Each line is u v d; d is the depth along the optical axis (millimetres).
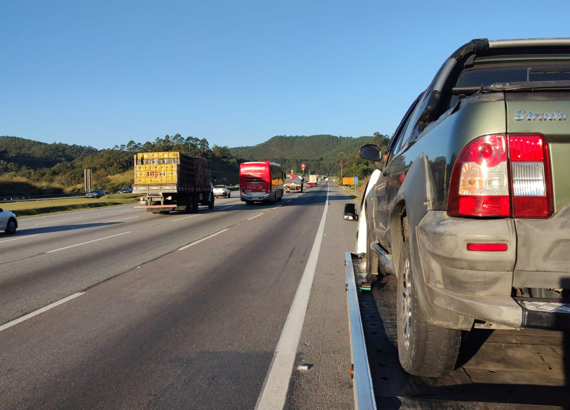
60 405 3680
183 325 5711
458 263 2447
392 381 2900
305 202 38688
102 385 4031
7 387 4008
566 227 2352
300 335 5312
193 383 4059
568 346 3389
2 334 5410
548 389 2740
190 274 8891
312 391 3885
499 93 2486
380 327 3707
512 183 2414
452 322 2625
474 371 2994
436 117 4055
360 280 5125
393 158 4746
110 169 156250
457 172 2531
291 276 8648
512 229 2377
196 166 28750
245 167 35438
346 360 4562
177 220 22125
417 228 2904
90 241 14359
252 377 4176
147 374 4254
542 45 3895
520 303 2338
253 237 14750
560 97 2434
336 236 14898
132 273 9039
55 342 5121
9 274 9062
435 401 2557
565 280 2355
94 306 6617
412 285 2973
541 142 2414
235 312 6266
